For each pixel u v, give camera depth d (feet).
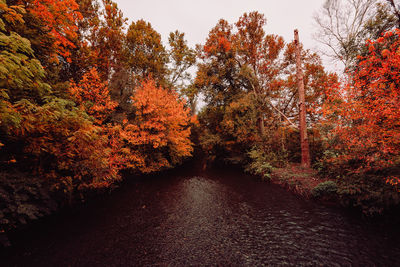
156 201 24.08
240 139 45.78
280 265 11.44
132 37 48.42
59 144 15.80
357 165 18.81
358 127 15.17
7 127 9.99
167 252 12.98
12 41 8.58
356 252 12.30
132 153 33.30
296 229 15.85
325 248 12.96
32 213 13.06
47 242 13.89
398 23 23.39
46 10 13.10
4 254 12.21
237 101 48.49
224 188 30.63
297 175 28.45
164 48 54.29
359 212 17.39
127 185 31.32
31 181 14.21
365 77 15.46
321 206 20.04
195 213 20.07
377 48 19.19
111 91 35.27
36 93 14.26
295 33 33.88
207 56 55.21
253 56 51.16
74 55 32.81
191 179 37.86
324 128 24.84
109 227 16.63
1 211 11.77
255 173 37.73
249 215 19.34
